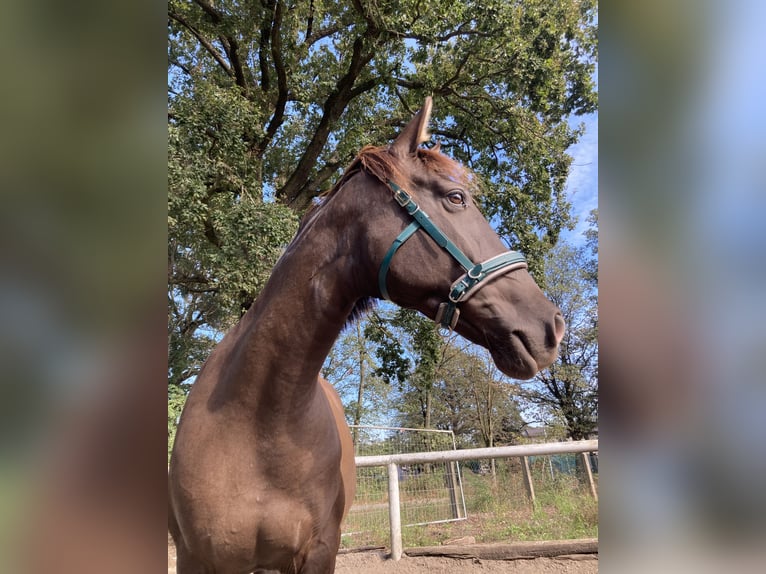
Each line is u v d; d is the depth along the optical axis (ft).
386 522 17.12
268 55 31.04
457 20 27.07
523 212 28.55
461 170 5.01
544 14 29.01
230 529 4.76
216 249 21.72
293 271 5.01
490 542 15.03
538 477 19.77
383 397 76.28
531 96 29.12
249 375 4.84
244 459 4.84
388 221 4.73
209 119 20.54
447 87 31.55
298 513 5.05
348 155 30.73
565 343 61.98
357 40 30.32
